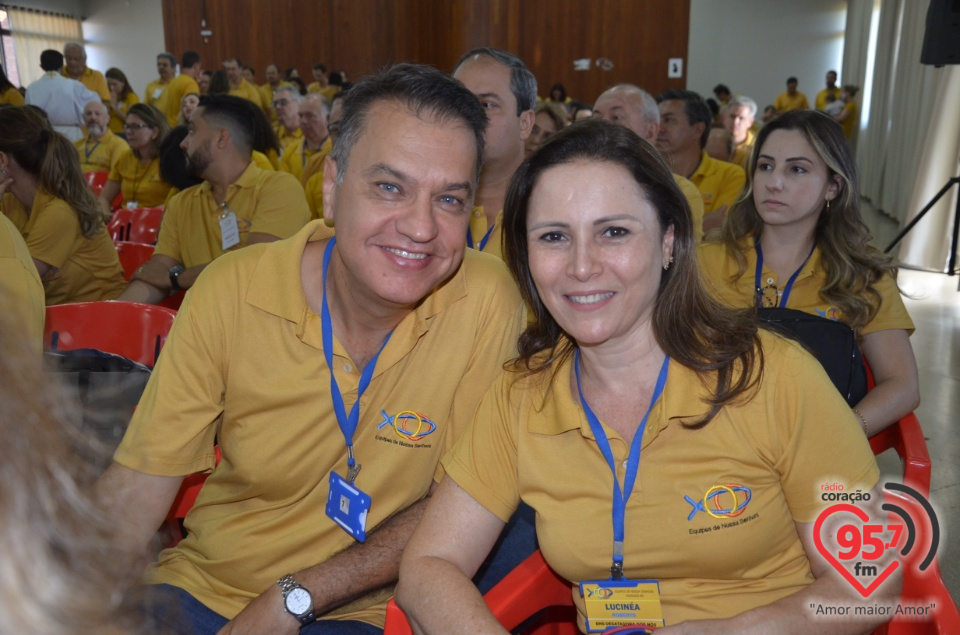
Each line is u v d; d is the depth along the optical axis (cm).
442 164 121
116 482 129
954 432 318
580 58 823
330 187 135
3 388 43
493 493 129
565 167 116
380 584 134
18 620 39
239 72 972
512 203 126
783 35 1378
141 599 50
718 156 503
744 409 117
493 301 142
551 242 119
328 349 134
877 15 1161
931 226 619
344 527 133
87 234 288
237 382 134
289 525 138
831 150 196
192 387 133
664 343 119
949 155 608
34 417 43
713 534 117
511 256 131
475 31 828
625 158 115
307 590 127
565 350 129
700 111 371
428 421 138
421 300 137
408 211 121
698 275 120
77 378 161
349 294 132
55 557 43
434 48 873
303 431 135
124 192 504
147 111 482
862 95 1198
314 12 1000
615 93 328
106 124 584
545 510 124
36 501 42
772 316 180
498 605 129
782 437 116
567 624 162
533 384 129
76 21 1590
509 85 228
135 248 324
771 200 203
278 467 136
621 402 125
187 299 135
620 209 114
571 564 123
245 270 135
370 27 936
